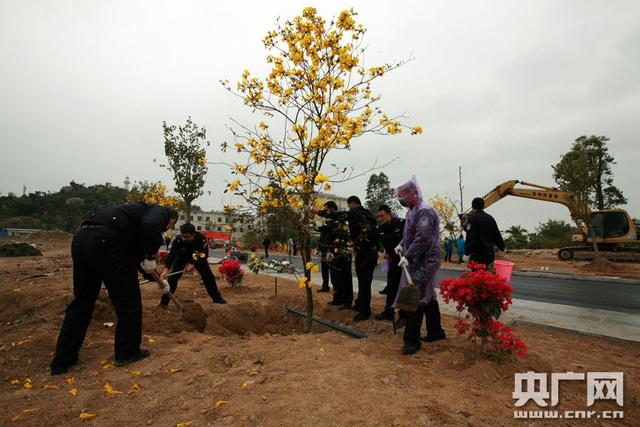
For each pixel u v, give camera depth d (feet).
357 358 11.27
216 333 18.22
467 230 20.38
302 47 15.16
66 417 8.35
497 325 11.57
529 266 59.00
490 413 8.36
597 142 104.99
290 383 9.33
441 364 11.17
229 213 15.19
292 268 16.31
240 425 7.59
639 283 37.83
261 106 15.49
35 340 13.20
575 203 61.98
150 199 70.85
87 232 11.75
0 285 26.91
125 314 11.87
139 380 10.26
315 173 14.65
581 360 12.70
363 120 14.79
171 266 20.54
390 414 7.89
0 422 8.16
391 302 18.43
